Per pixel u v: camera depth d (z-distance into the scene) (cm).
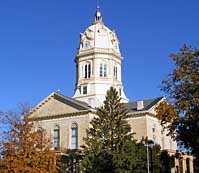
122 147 6022
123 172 5762
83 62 9425
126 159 5838
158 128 7981
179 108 4588
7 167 5069
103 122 6281
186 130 4612
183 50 4731
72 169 7156
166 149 7750
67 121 7825
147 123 7700
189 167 7206
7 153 5172
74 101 7931
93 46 9388
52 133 7900
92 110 7681
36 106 8125
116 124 6247
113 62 9400
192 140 4584
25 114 5478
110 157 5869
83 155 6619
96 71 9219
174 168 6788
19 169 5050
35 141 5356
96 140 6141
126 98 9262
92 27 9619
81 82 9262
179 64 4725
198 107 4481
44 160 5322
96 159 5881
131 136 6359
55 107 8012
